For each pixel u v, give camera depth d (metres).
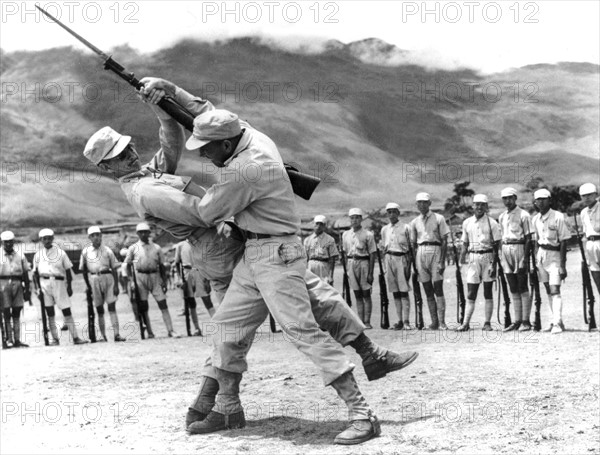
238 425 6.30
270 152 5.84
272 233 5.82
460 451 5.36
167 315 14.92
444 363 9.19
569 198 30.62
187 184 6.13
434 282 13.25
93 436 6.38
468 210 30.83
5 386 9.22
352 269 14.19
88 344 14.18
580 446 5.38
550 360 9.02
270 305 5.78
